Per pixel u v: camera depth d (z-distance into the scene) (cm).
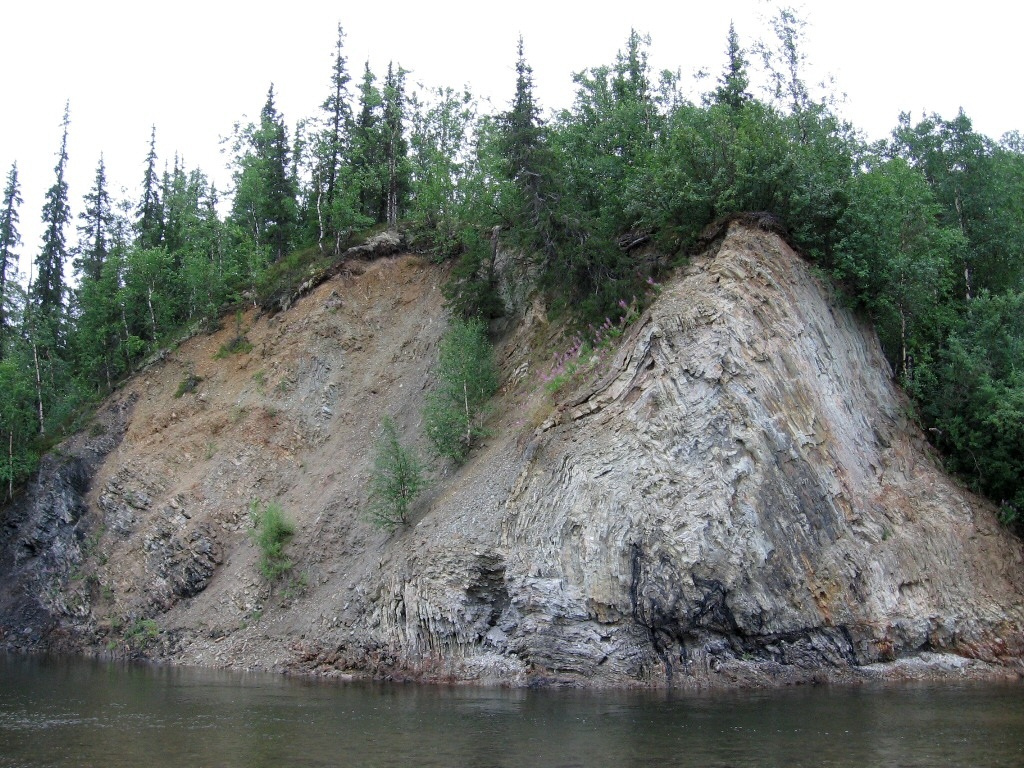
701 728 1528
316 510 3206
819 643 2153
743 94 3881
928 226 3012
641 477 2297
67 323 5678
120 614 3388
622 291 2928
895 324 2925
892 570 2288
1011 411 2523
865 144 3416
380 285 4069
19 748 1473
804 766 1228
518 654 2244
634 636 2156
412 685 2248
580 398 2622
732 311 2477
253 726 1653
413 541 2622
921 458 2650
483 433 2967
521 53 3359
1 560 3878
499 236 3744
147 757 1385
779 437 2311
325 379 3750
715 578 2130
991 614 2323
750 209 2838
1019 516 2581
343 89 5047
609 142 3850
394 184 4634
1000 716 1619
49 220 6097
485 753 1355
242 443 3650
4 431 4188
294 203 4869
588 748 1375
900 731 1477
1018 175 3538
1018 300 2831
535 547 2348
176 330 4547
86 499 3897
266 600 3003
